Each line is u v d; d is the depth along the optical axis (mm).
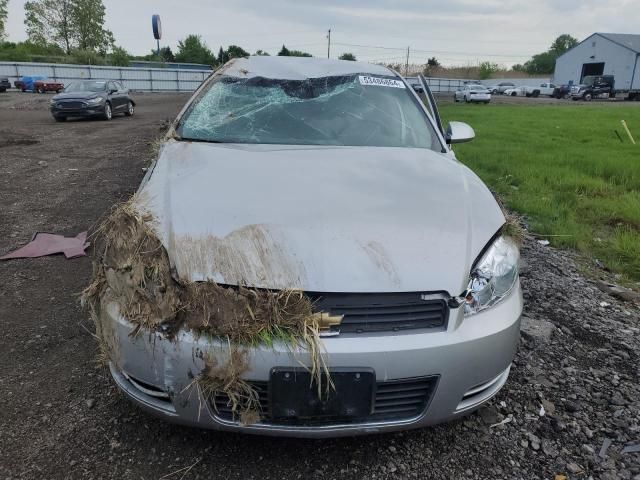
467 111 23281
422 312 1926
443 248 2041
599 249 4785
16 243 4543
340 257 1923
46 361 2756
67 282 3746
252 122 3160
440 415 1982
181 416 1908
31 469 2027
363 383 1826
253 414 1848
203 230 2002
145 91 41812
